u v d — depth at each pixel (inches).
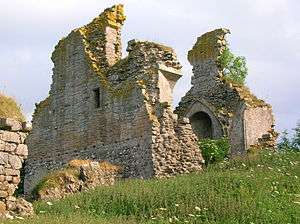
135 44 1136.8
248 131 1311.5
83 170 989.2
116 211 705.0
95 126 1167.0
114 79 1158.3
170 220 619.8
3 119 657.6
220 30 1433.3
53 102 1277.1
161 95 1101.1
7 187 652.1
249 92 1395.2
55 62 1290.6
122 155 1096.2
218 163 1095.6
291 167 884.6
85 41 1223.5
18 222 581.3
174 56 1140.5
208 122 1448.1
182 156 1077.8
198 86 1434.5
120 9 1232.2
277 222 606.9
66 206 742.5
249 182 761.6
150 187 785.6
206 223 608.7
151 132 1049.5
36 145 1298.0
